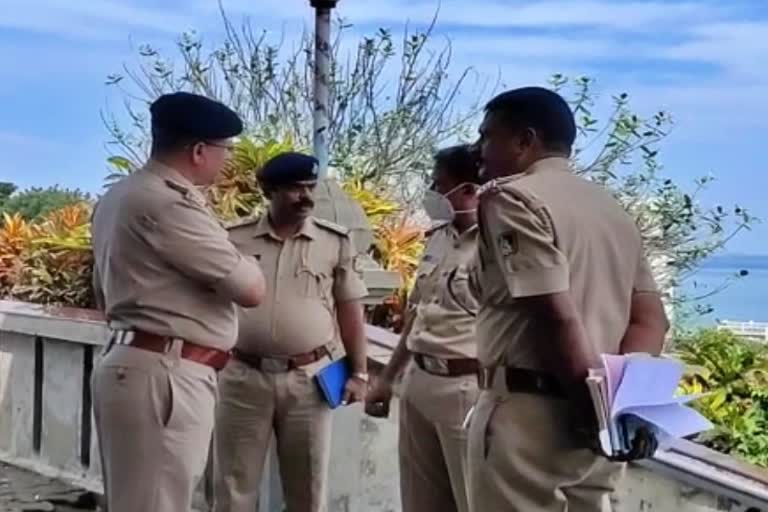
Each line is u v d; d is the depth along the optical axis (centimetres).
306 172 338
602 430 218
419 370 318
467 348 307
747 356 498
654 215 672
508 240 220
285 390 340
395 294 482
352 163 780
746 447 414
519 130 233
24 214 708
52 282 566
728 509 299
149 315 281
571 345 216
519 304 224
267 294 338
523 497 229
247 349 339
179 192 284
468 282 272
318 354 344
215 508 348
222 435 343
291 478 348
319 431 345
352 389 350
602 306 231
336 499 373
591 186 235
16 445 518
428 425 319
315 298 344
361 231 440
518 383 227
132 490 281
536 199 221
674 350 516
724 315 659
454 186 309
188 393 283
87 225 593
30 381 511
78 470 481
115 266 286
